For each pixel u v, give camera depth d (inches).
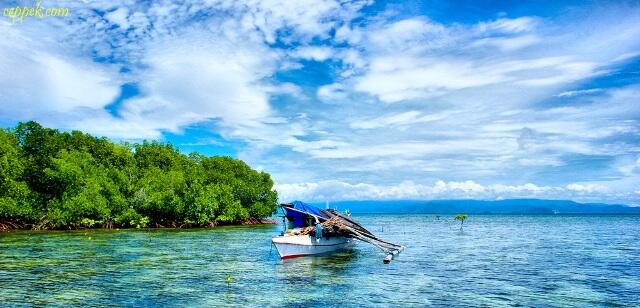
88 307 764.6
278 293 903.7
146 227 3206.2
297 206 1685.5
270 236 2418.8
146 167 3917.3
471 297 893.2
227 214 3686.0
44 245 1724.9
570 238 2652.6
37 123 3097.9
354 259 1450.5
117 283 976.3
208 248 1732.3
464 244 2150.6
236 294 887.1
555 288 992.2
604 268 1300.4
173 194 3299.7
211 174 3929.6
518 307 814.5
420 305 823.1
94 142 3516.2
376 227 4288.9
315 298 864.9
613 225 4997.5
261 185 4448.8
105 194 3053.6
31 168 2851.9
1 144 2652.6
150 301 815.7
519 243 2228.1
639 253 1731.1
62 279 1007.0
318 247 1529.3
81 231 2613.2
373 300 856.3
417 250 1818.4
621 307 821.2
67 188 2847.0
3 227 2536.9
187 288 935.7
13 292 866.8
